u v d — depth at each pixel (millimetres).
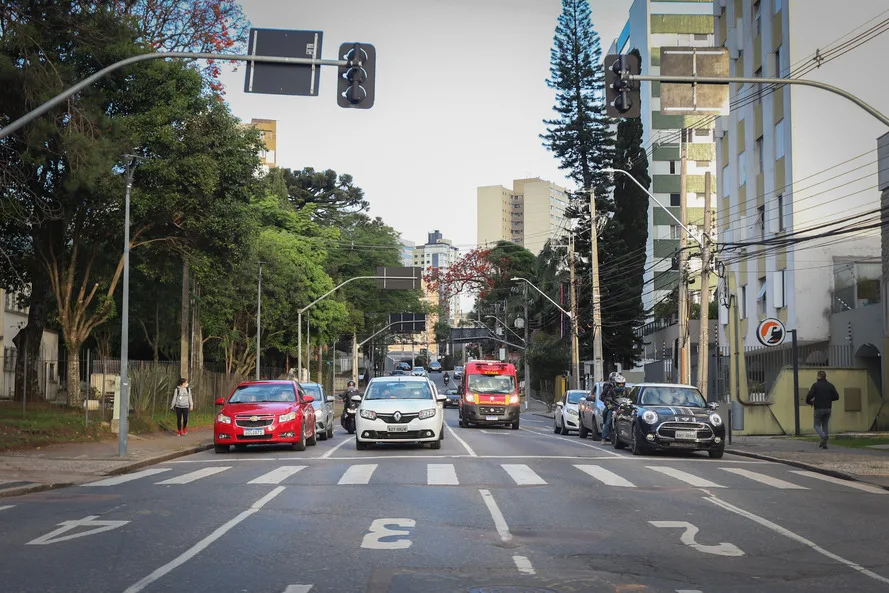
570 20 61812
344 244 81812
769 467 19031
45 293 32469
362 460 19578
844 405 31750
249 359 59438
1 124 25938
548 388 77000
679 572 8164
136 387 33344
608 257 57750
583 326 60375
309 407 25047
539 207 195250
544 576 7906
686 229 30328
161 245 33531
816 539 10000
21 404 30609
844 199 35438
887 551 9305
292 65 15359
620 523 10938
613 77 15828
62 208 28250
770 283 37875
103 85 28203
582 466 18203
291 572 8008
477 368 39094
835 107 35406
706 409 22297
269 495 13367
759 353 39125
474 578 7797
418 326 78125
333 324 65188
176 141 28766
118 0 28578
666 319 57312
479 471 16891
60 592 7258
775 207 37375
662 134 72875
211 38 31969
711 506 12547
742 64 41438
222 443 22781
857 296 34656
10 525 10641
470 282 88750
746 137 40875
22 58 24797
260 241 52906
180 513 11578
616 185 58062
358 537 9789
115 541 9562
